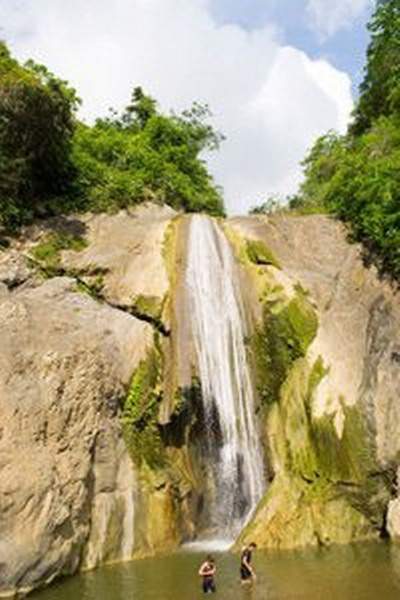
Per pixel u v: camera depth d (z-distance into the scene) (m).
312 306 28.11
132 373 24.78
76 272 27.72
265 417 26.70
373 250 29.67
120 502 22.53
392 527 23.16
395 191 30.00
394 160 31.22
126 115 48.81
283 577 18.75
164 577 19.42
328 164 39.56
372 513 23.78
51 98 29.92
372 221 29.80
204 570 17.86
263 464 26.27
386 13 40.12
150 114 48.62
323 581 18.11
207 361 27.03
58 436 21.08
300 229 30.95
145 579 19.30
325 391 25.59
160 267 28.25
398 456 24.09
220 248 29.89
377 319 26.66
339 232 30.84
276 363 27.11
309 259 29.98
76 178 32.09
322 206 33.81
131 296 27.36
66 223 29.95
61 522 20.08
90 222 30.27
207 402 26.33
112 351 24.36
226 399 27.00
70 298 25.23
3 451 19.64
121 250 28.81
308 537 22.73
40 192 31.31
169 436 25.27
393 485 23.95
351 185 31.22
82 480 21.33
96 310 25.42
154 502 23.22
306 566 19.86
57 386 21.47
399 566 19.33
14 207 29.09
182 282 27.92
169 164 40.84
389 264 29.08
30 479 19.70
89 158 33.50
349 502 23.81
